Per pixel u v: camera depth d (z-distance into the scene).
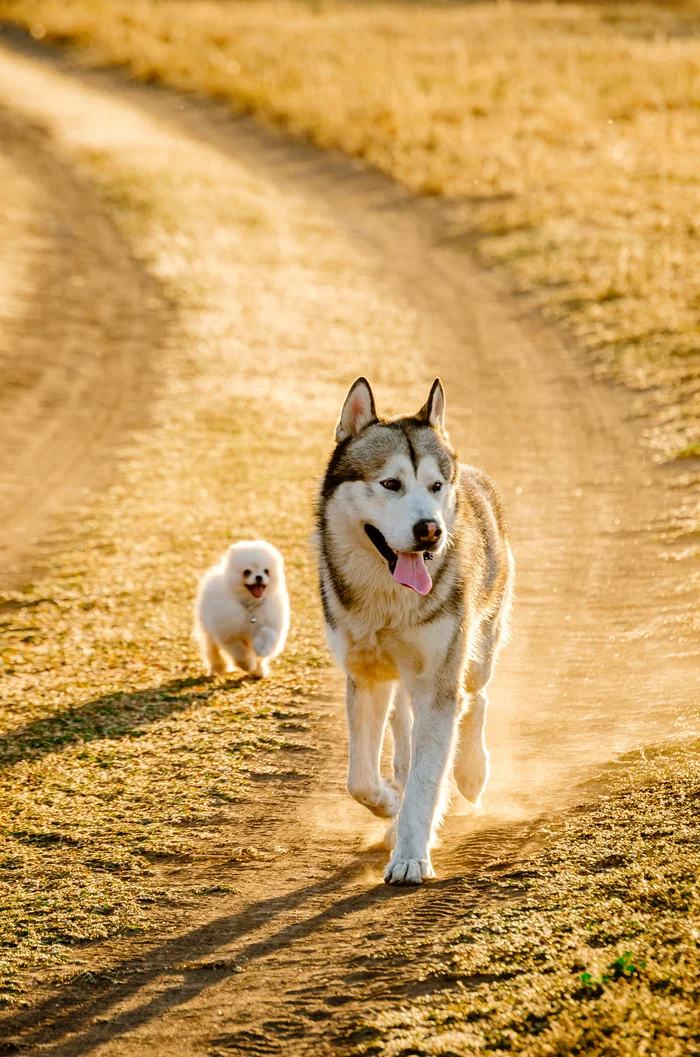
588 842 6.60
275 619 11.77
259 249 35.53
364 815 8.23
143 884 7.21
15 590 14.90
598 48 55.59
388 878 6.86
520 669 11.00
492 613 8.57
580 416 21.22
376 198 41.38
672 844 6.18
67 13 64.50
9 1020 5.68
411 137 46.06
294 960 5.94
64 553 16.23
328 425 22.12
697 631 11.09
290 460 19.97
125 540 16.52
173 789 8.77
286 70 55.62
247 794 8.65
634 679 10.20
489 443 20.19
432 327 28.67
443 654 7.41
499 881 6.46
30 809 8.49
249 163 45.94
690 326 24.84
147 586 14.67
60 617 13.82
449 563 7.45
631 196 36.25
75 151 44.56
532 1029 4.70
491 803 7.97
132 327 29.23
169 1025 5.46
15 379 25.62
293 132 48.84
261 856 7.55
